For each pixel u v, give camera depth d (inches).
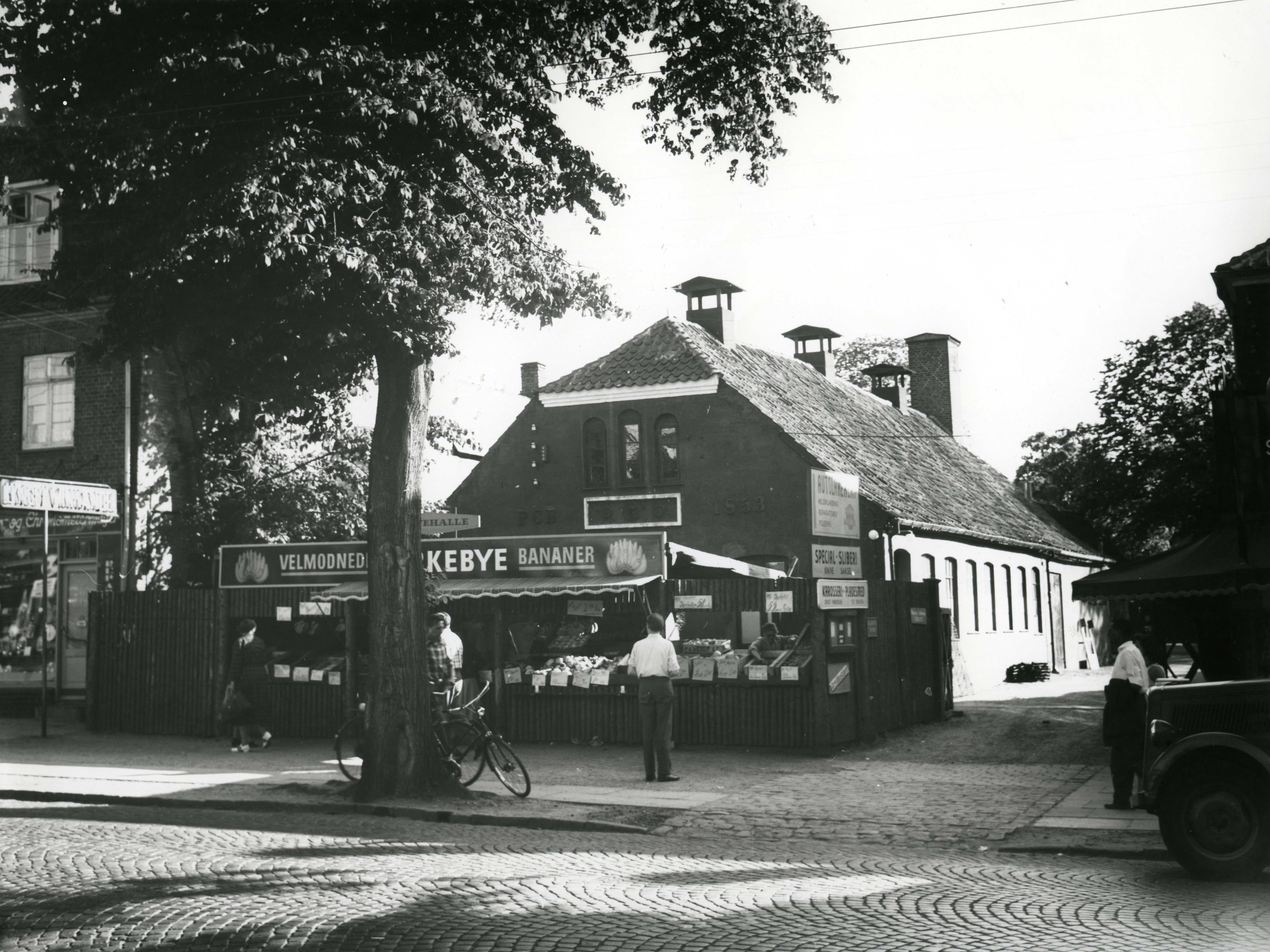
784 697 729.0
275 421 985.5
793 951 286.0
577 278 697.0
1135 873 395.5
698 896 350.3
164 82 584.1
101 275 648.4
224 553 850.1
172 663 856.9
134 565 967.0
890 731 810.8
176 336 701.3
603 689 762.8
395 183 590.2
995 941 296.0
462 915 321.1
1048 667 1477.6
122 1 601.0
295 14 604.4
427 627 619.8
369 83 574.6
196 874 376.5
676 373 1179.3
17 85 642.8
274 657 839.7
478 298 641.6
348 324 609.3
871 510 1122.0
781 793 584.1
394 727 570.6
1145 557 804.0
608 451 1206.9
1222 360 1715.1
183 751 765.3
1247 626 745.0
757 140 713.0
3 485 804.6
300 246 557.9
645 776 636.7
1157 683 621.9
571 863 406.6
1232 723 379.2
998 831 483.2
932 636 903.7
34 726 909.8
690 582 770.8
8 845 432.1
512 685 783.1
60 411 1001.5
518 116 676.1
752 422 1151.6
